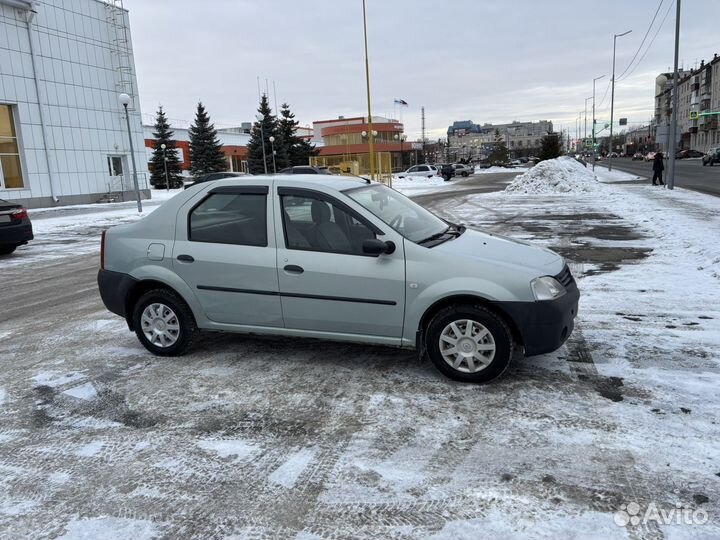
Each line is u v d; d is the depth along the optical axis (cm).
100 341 579
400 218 476
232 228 482
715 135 8988
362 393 418
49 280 971
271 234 466
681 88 11625
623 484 291
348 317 446
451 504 281
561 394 400
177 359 509
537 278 410
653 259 891
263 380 450
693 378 420
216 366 486
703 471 300
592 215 1550
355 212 443
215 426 376
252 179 484
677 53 2258
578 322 571
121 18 3784
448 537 256
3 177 2998
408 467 317
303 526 269
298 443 349
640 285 721
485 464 316
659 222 1283
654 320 569
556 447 330
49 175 3244
